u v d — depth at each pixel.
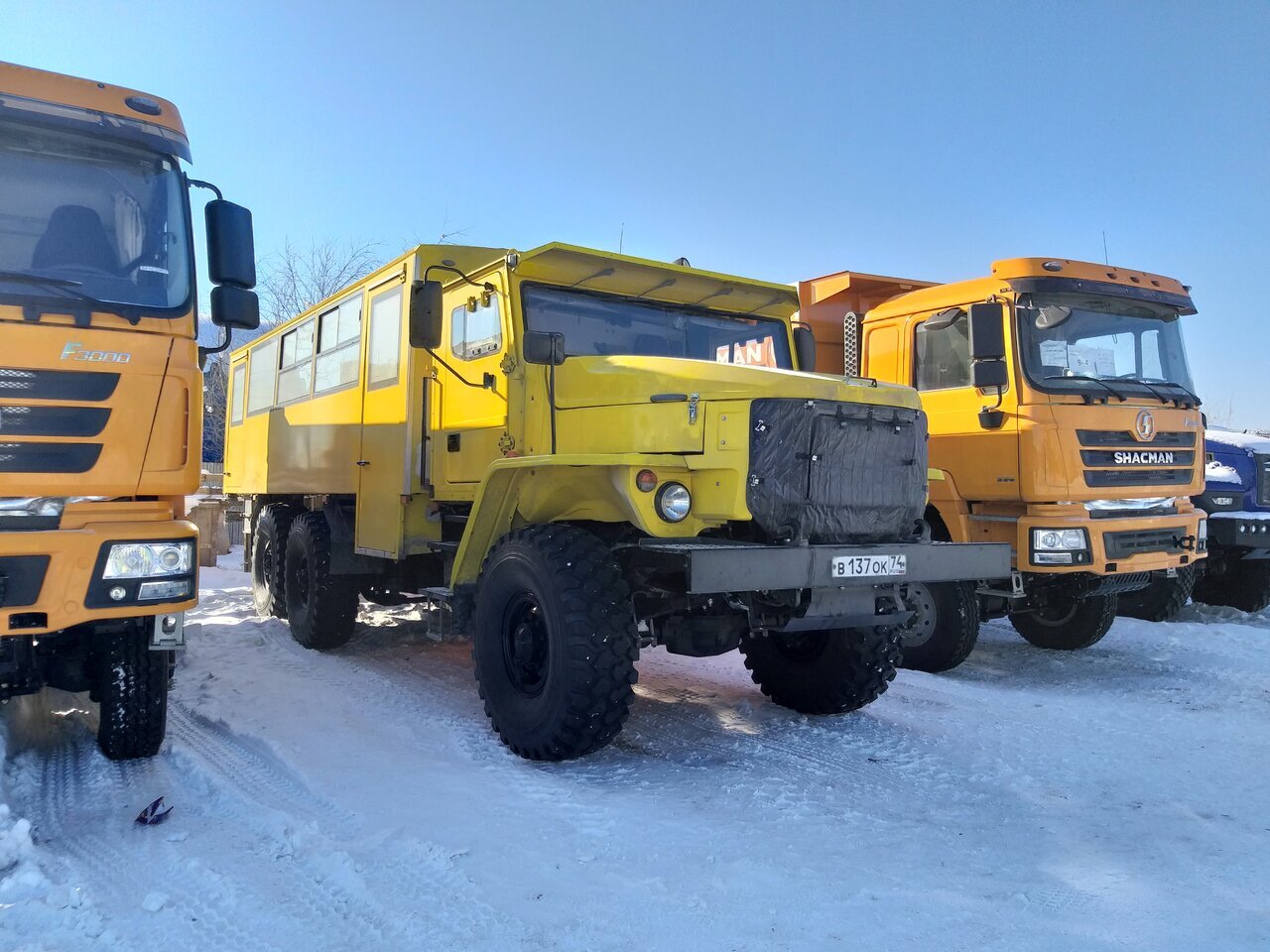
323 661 6.84
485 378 5.43
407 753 4.59
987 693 6.11
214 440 20.19
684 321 5.91
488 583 4.83
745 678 6.48
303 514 7.79
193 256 4.37
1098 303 7.11
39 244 4.00
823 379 4.59
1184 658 7.32
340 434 7.11
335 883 3.08
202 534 13.07
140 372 4.02
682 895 3.03
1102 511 6.76
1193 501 8.72
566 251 5.21
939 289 7.41
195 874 3.12
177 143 4.44
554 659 4.34
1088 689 6.31
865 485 4.62
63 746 4.59
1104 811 3.95
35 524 3.76
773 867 3.27
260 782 4.16
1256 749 4.90
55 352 3.82
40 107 4.12
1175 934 2.80
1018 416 6.63
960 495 7.05
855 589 4.57
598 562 4.41
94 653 4.32
